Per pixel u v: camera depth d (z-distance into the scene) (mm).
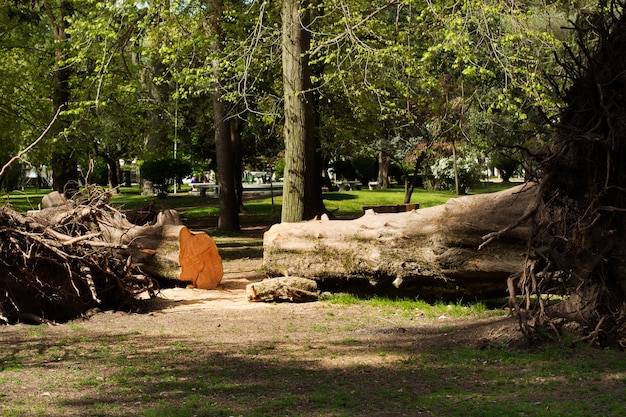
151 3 20234
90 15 21375
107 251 13062
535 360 8875
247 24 24219
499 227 12250
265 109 29422
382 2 23109
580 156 9461
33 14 26031
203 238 15695
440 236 12664
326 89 25781
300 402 7398
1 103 26031
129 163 76625
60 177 27859
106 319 12523
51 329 11727
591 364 8547
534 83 17828
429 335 10625
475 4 18078
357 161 59062
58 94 26203
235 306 13727
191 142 46250
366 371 8688
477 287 12789
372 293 14008
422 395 7574
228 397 7652
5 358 9562
